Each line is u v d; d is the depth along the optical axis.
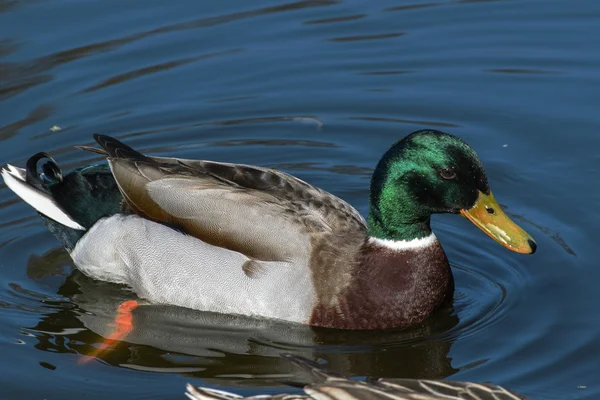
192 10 19.31
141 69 17.66
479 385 9.00
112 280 13.13
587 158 15.37
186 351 11.69
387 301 12.02
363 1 19.86
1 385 10.89
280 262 11.99
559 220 14.08
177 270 12.42
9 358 11.45
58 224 13.41
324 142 16.34
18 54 17.78
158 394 10.73
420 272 12.11
